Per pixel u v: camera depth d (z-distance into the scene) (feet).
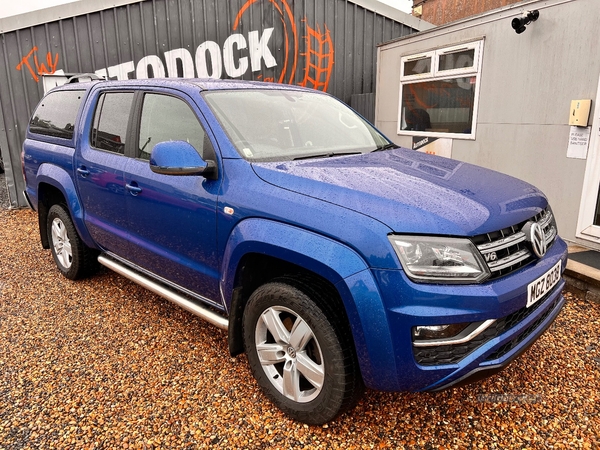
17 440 7.97
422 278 6.71
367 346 6.95
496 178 9.21
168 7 26.89
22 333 11.76
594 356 10.37
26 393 9.27
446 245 6.81
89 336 11.57
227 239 8.75
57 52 25.44
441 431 8.10
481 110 18.90
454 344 6.82
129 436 8.05
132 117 11.51
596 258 14.43
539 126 16.63
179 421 8.41
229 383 9.55
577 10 14.87
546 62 16.08
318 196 7.63
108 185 11.82
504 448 7.70
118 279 15.38
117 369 10.09
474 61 18.86
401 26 33.45
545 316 8.62
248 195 8.40
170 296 10.91
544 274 7.89
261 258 8.65
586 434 7.98
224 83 11.11
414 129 23.13
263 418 8.49
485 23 18.20
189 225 9.57
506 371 9.86
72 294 14.17
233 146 9.17
